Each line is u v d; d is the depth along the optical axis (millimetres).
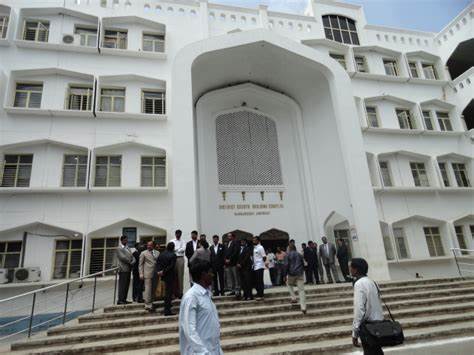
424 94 17578
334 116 14250
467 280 10648
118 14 14461
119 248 8289
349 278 11188
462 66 19312
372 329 3566
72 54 13039
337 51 17078
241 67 14953
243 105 16516
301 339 6121
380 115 16406
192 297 2943
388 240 14172
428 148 16281
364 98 16172
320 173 15094
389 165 15594
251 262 8141
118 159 12258
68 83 12633
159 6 15172
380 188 14477
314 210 15180
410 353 5707
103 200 11391
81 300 10234
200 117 15250
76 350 5605
